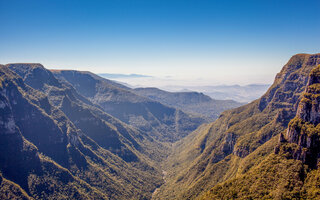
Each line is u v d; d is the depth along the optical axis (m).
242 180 138.25
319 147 115.88
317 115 123.50
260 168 135.12
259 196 118.44
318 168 112.12
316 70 135.62
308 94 132.62
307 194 105.50
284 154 129.25
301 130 125.88
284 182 115.69
